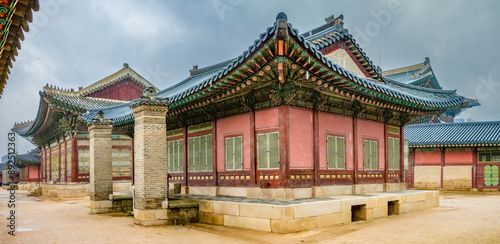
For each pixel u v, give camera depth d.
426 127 44.25
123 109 30.12
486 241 11.87
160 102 17.55
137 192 17.45
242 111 19.03
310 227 14.55
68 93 42.31
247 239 13.20
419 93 25.41
